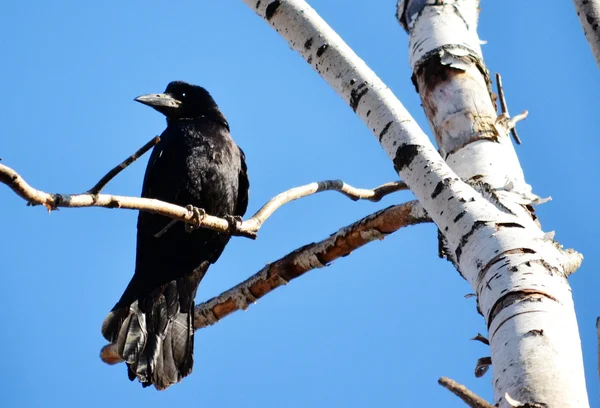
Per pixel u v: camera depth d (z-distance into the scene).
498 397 6.18
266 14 9.70
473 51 10.90
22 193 6.98
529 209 8.84
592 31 9.25
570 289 7.08
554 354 6.24
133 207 8.15
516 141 11.08
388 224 11.81
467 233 7.48
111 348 14.12
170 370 13.21
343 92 9.00
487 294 7.00
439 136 10.35
